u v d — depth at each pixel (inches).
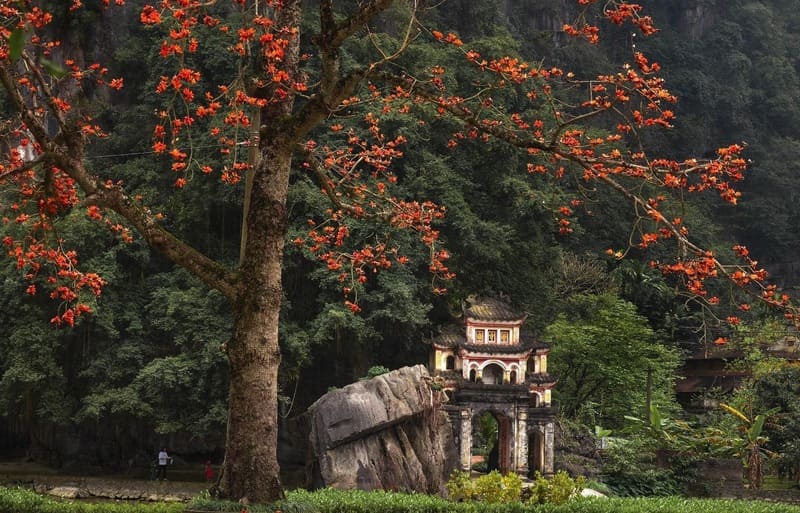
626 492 1471.5
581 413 1895.9
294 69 681.0
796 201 3718.0
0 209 694.5
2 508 714.8
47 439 1760.6
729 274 538.9
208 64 1815.9
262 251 663.1
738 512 814.5
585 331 1987.0
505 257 1971.0
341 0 2185.0
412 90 655.1
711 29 4094.5
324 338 1631.4
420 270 1824.6
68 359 1712.6
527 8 3464.6
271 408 658.2
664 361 2182.6
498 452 1549.0
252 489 642.8
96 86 2026.3
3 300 1638.8
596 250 2691.9
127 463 1754.4
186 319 1686.8
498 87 641.6
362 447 1255.5
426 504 810.2
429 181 1820.9
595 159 589.6
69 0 1752.0
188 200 1809.8
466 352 1515.7
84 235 1679.4
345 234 778.8
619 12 562.6
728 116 3843.5
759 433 1555.1
